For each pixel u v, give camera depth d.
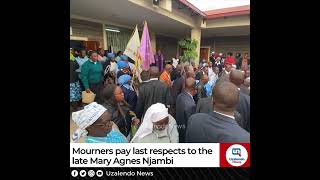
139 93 2.07
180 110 1.72
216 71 2.43
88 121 1.44
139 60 2.38
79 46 4.95
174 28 6.18
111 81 3.03
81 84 2.91
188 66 2.49
